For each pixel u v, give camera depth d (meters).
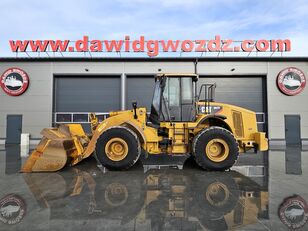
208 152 7.39
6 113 17.78
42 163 7.35
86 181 6.23
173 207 4.40
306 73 18.05
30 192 5.31
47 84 17.83
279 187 5.73
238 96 18.34
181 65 17.98
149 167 8.06
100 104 18.22
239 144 8.11
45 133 7.55
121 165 7.35
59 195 5.09
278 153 12.88
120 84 18.11
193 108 8.02
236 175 6.97
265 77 18.19
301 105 17.97
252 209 4.33
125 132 7.41
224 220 3.87
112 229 3.54
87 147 7.76
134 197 4.94
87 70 17.92
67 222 3.78
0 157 10.95
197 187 5.68
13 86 17.67
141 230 3.52
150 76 18.19
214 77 18.31
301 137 17.89
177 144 7.80
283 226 3.66
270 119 17.92
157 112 8.27
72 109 18.20
